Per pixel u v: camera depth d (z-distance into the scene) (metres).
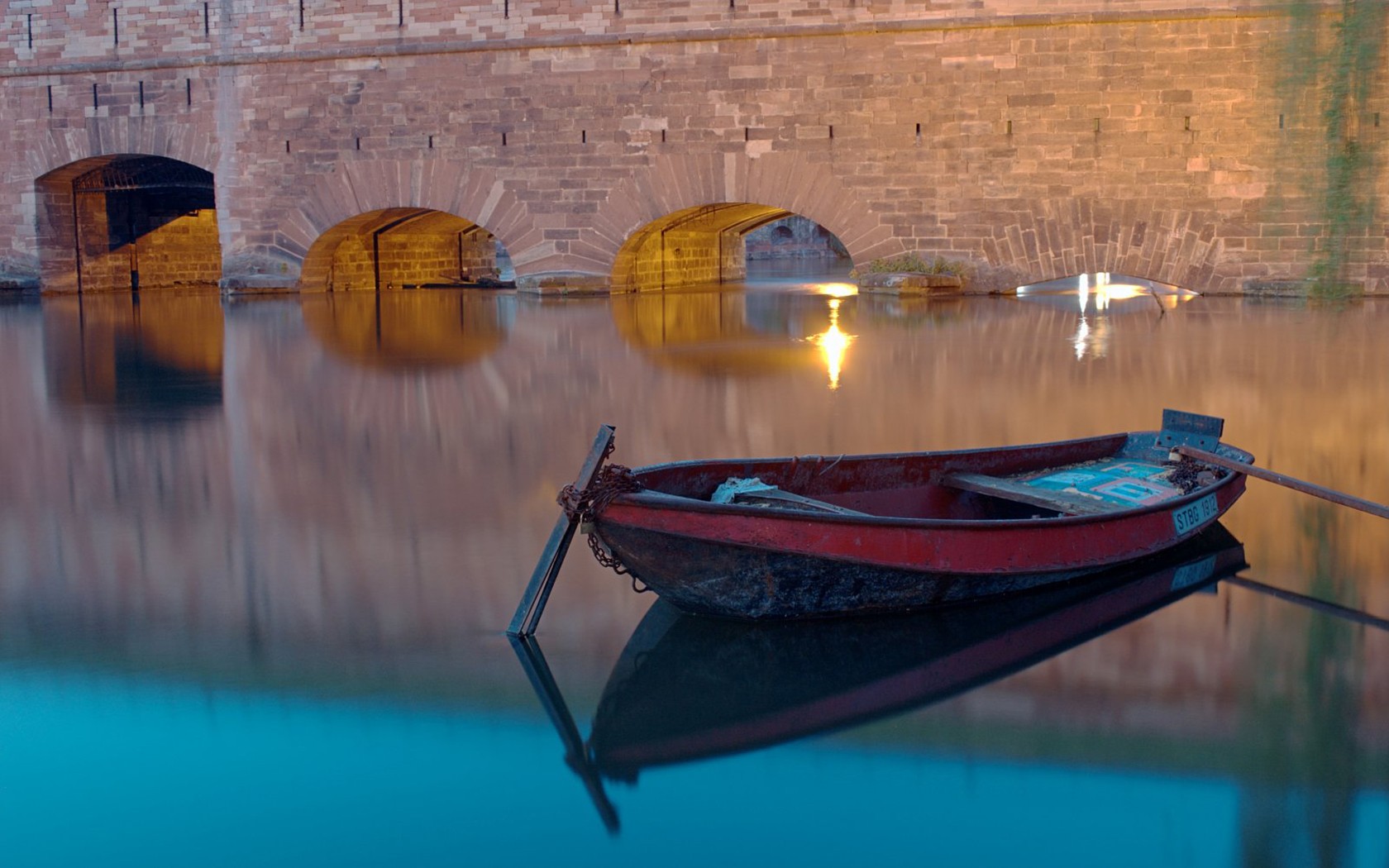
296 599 7.91
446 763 5.81
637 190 28.69
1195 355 18.38
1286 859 5.02
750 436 12.66
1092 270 26.48
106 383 17.14
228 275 31.73
